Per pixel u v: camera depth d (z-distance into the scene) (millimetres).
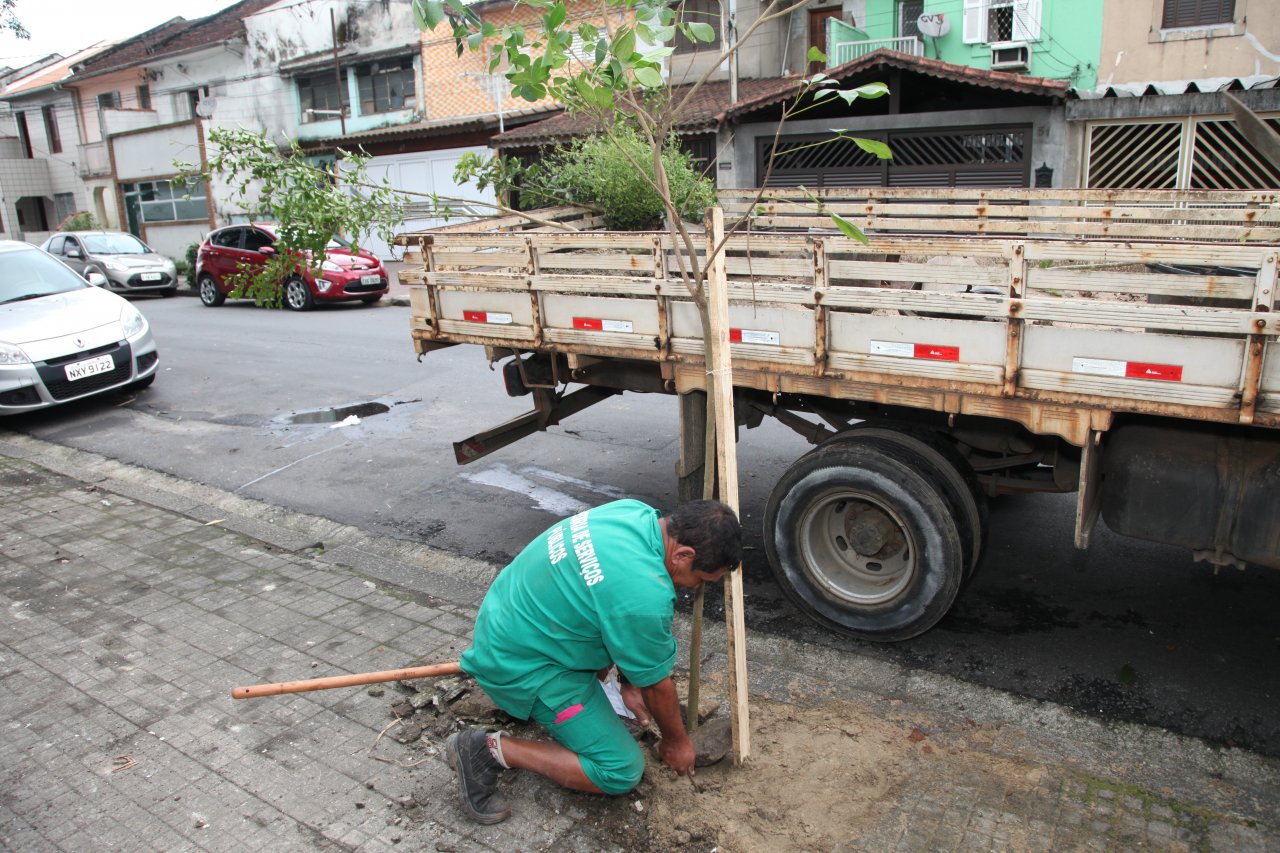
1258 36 13320
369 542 5758
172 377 10648
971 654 4188
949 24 15539
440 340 5367
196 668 4145
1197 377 3262
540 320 4836
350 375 10344
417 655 4230
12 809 3225
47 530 5980
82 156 31219
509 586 3008
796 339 4090
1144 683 3896
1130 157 14016
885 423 4316
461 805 3184
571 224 6285
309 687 3180
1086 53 14523
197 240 27203
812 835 2988
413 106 23531
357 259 16188
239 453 7684
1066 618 4477
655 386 4910
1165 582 4785
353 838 3047
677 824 3053
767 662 4195
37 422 8938
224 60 26812
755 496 6211
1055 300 3438
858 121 15211
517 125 21000
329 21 23938
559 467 7035
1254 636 4242
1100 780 3270
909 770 3336
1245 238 4742
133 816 3172
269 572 5273
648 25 2896
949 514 3936
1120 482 3678
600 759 3004
